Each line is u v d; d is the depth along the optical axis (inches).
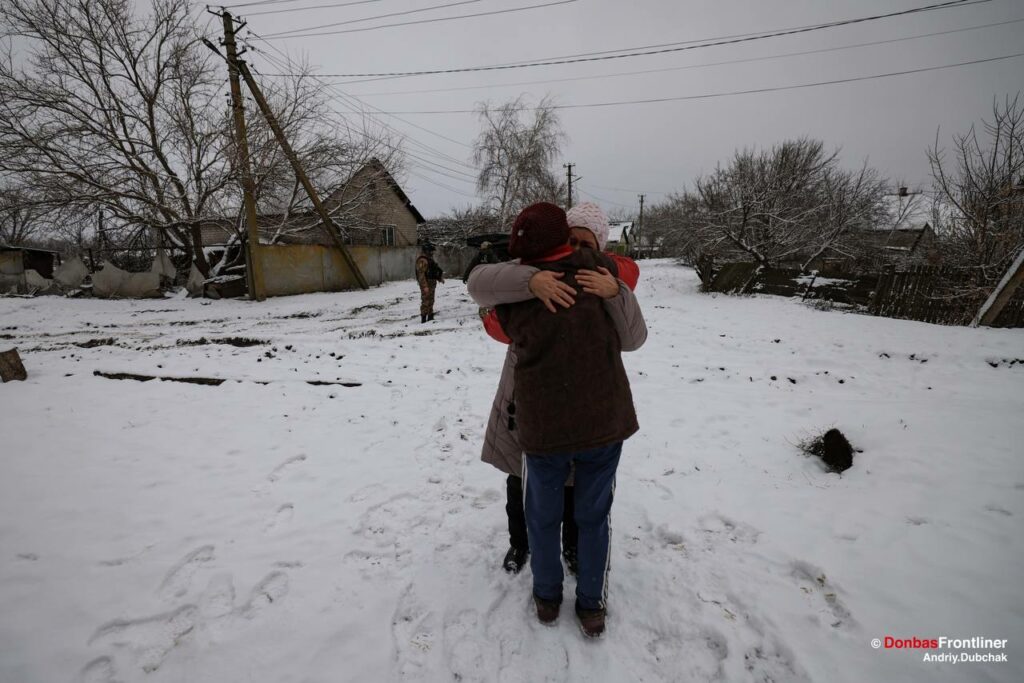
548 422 61.4
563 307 60.7
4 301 519.5
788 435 135.9
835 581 76.0
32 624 70.5
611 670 63.7
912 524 89.4
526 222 62.3
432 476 116.0
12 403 169.6
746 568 81.2
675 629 70.1
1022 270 274.1
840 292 387.2
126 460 124.5
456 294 568.7
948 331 275.6
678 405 163.3
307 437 139.9
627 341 68.1
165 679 62.6
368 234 939.3
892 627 66.8
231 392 183.3
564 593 78.0
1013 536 83.5
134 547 88.4
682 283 543.8
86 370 215.8
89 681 62.1
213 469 119.7
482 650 67.2
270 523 96.8
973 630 65.3
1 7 509.0
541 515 66.6
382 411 161.6
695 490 106.6
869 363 214.7
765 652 65.2
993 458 112.0
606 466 65.1
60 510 100.3
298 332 329.4
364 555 87.2
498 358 229.6
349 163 673.0
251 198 542.6
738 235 524.7
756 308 371.6
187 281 606.5
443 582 80.3
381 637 69.3
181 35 570.3
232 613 73.6
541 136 1096.2
